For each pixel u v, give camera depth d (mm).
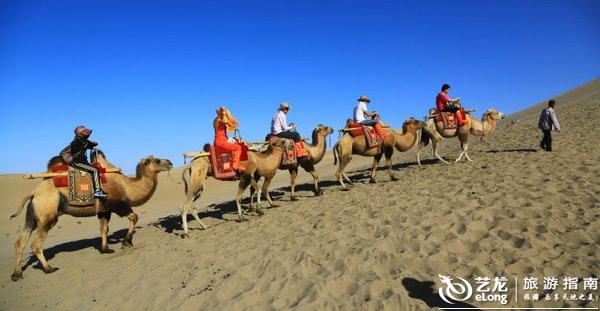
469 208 8844
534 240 7016
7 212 27938
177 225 13016
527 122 28141
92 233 18375
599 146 14797
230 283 7359
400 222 8680
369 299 5992
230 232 10852
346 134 14008
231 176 11570
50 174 9688
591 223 7516
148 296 7758
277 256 8141
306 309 6043
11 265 11320
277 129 13477
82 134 9836
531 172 11523
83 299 8289
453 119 15500
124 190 10742
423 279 6324
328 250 7953
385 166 19656
